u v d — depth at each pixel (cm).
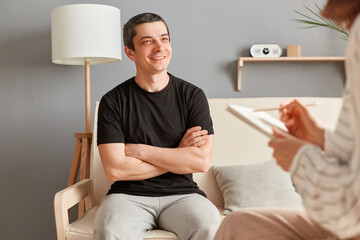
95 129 241
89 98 281
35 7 303
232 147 239
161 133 205
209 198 234
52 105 305
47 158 306
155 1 301
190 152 195
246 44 300
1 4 304
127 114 205
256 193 215
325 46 297
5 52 304
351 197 71
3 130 306
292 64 300
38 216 308
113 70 303
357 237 82
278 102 241
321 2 296
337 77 299
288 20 299
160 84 208
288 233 101
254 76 301
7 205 307
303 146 83
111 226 173
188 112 208
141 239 178
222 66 301
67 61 284
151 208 194
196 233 172
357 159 72
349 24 80
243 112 109
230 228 105
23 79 305
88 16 257
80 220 198
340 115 78
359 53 71
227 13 300
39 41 304
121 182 204
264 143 239
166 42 208
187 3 300
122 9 302
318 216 77
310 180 78
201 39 300
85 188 215
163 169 197
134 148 197
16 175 307
